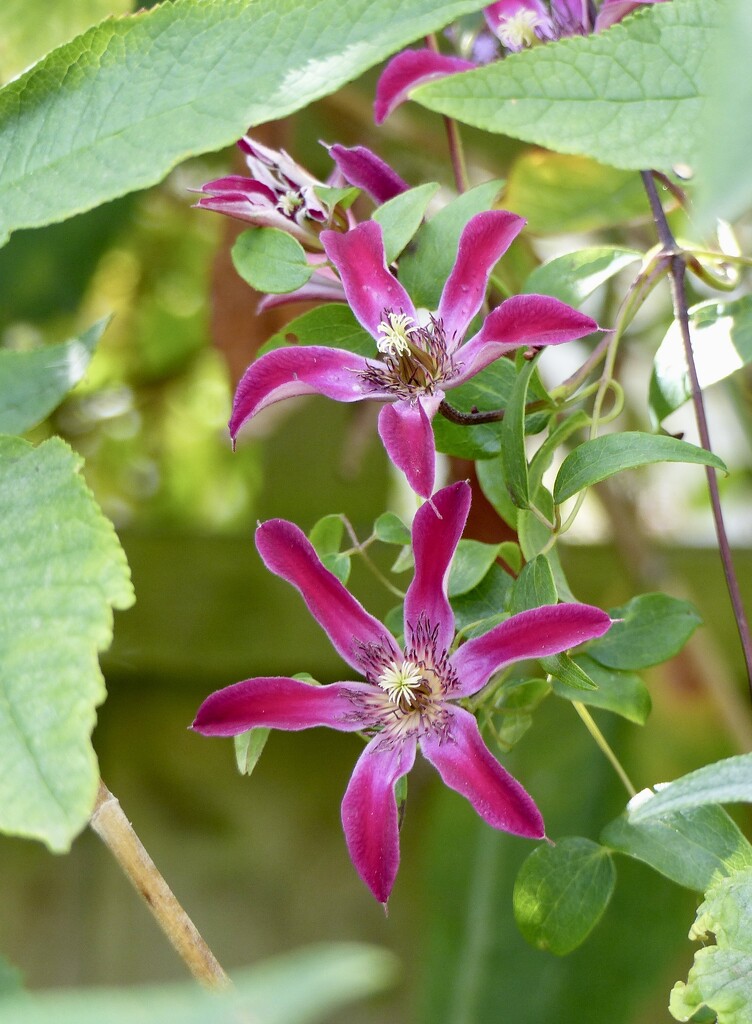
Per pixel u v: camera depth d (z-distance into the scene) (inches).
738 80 13.0
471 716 18.8
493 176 27.0
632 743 26.3
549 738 26.3
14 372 18.8
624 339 29.2
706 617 28.9
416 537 18.9
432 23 17.2
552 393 20.1
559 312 18.6
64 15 22.4
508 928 26.4
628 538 27.1
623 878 26.1
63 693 16.4
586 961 26.1
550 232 23.1
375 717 18.9
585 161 22.2
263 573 29.5
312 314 19.9
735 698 25.8
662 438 18.4
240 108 17.4
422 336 19.0
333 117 27.9
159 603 29.5
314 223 20.1
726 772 17.3
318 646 29.4
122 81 17.6
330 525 20.3
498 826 18.3
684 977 28.9
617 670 20.1
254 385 18.8
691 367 20.0
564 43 17.0
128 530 30.0
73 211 17.4
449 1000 26.4
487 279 19.0
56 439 17.0
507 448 18.9
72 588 16.6
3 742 16.3
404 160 28.7
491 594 19.8
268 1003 10.4
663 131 16.9
